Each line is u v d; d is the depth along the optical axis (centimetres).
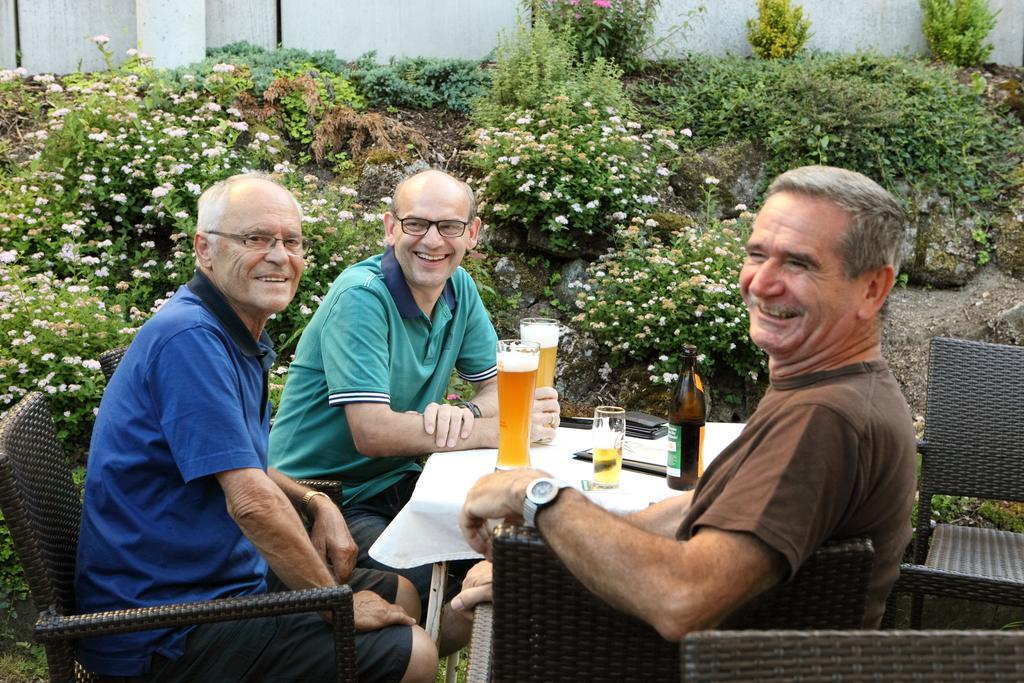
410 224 306
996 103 736
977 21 812
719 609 149
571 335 560
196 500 224
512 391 246
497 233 593
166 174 552
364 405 290
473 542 204
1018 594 237
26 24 769
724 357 533
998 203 655
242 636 224
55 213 556
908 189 653
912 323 598
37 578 204
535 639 167
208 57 754
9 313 448
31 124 661
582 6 754
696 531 158
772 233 172
